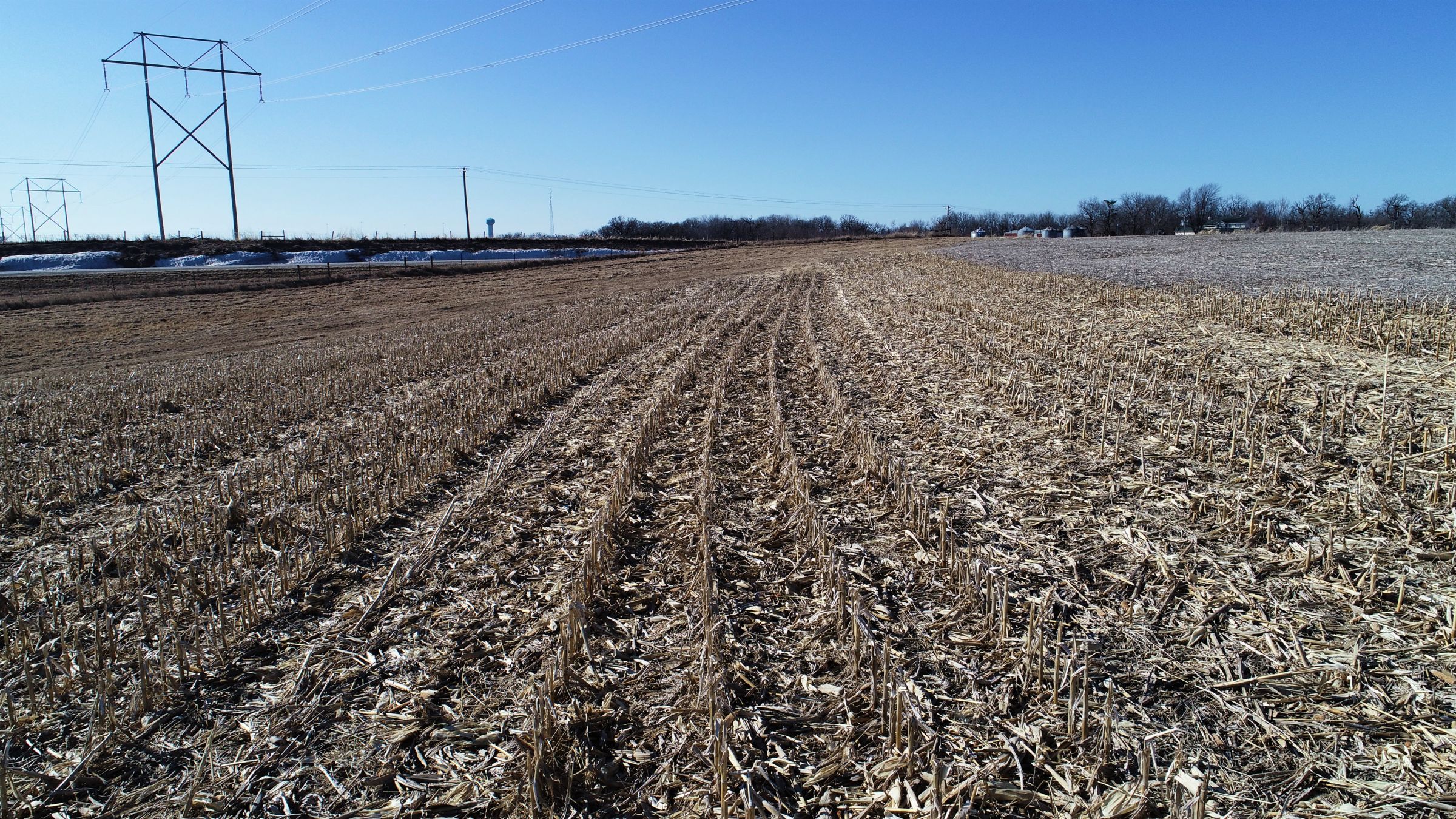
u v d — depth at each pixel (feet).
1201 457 25.07
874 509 22.59
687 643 15.84
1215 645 14.96
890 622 16.28
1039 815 11.14
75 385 51.03
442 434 32.19
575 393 41.88
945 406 34.24
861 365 46.24
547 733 12.50
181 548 21.59
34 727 13.93
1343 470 22.97
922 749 12.41
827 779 12.09
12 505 24.86
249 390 45.39
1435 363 34.81
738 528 21.53
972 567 17.21
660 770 12.44
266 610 17.87
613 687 14.55
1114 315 56.59
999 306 67.87
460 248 208.44
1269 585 16.94
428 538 21.63
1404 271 73.56
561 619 16.48
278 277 131.54
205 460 31.27
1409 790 11.22
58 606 18.63
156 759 13.20
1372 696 13.24
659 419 33.96
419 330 75.87
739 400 37.88
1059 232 279.08
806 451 28.71
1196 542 19.11
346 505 23.99
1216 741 12.41
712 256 202.08
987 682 14.11
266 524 22.97
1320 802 11.15
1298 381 33.86
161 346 73.00
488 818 11.64
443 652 15.89
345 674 15.26
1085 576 17.94
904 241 261.24
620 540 20.89
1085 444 27.35
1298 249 116.98
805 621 16.56
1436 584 16.38
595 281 132.98
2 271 142.00
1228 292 59.93
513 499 24.64
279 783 12.51
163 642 16.56
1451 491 20.07
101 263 150.61
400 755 13.01
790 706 13.79
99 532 23.67
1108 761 11.86
